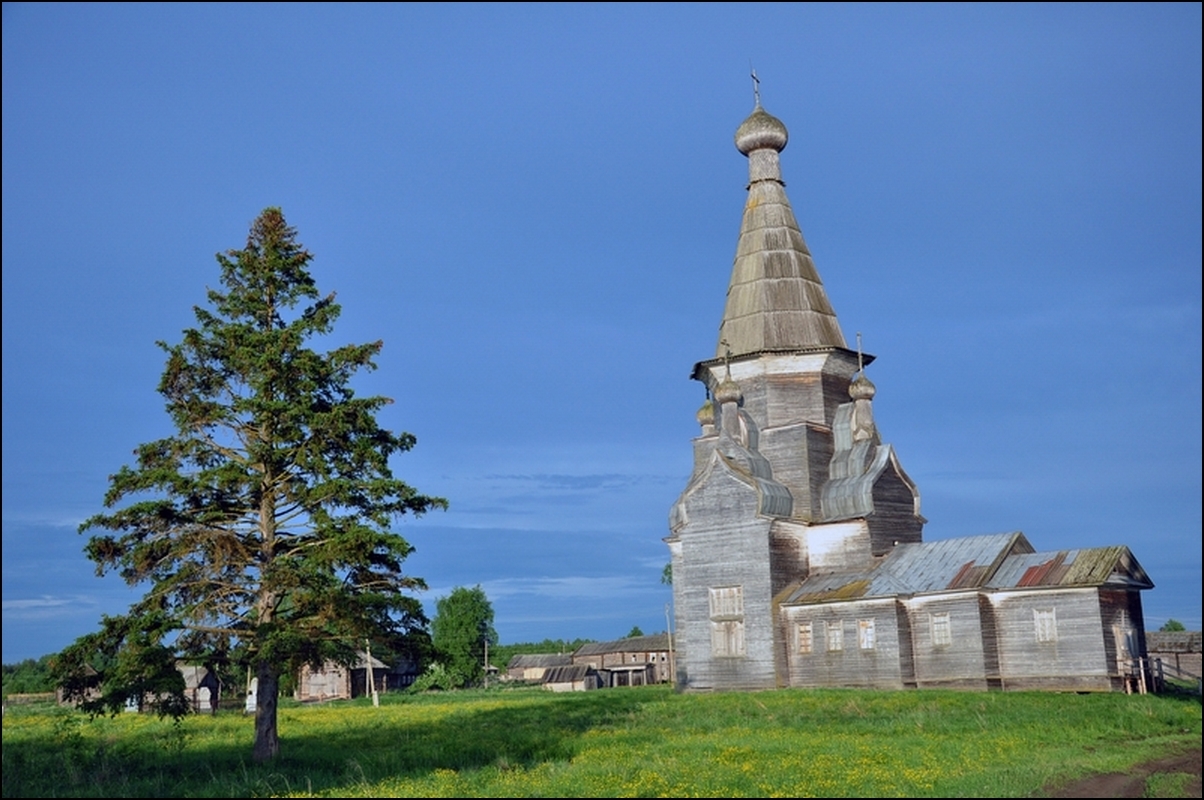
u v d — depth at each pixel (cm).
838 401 6225
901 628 5178
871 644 5247
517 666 13312
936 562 5347
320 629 3158
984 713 3934
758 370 6197
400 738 3984
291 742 3881
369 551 3167
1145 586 5044
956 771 2586
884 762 2759
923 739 3228
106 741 3934
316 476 3266
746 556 5706
